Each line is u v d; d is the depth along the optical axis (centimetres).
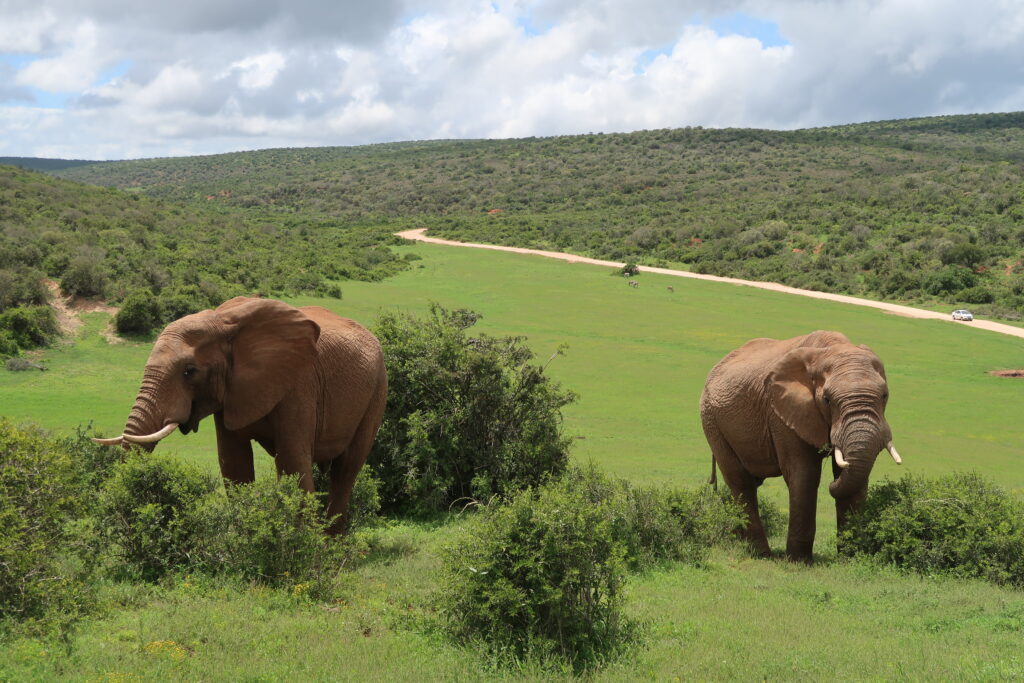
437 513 1611
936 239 9981
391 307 7531
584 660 754
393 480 1642
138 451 934
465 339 1773
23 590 725
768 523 1658
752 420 1388
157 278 5978
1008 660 756
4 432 881
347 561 1063
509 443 1688
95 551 891
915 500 1259
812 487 1304
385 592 933
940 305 8562
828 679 707
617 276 10138
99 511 911
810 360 1302
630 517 1268
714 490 1467
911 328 7294
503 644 764
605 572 806
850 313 8038
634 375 5459
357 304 7544
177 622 738
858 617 957
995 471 3080
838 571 1212
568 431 3738
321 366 1097
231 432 1051
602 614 809
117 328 5256
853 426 1199
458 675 689
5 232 6203
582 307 8206
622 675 706
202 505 916
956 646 820
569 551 773
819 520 1978
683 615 921
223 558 907
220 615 768
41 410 3575
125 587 838
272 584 892
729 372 1461
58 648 654
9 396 3891
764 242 11350
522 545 783
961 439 3934
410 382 1677
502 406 1705
